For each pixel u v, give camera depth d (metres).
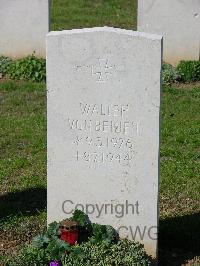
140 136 1.98
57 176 2.06
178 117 3.25
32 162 2.77
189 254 2.12
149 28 3.91
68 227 2.00
